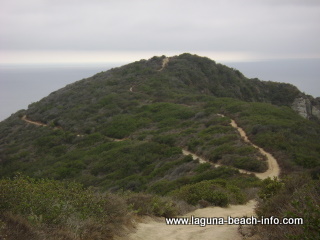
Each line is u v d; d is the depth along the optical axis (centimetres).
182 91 4816
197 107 3753
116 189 1920
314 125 2706
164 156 2411
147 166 2328
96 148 2928
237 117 3111
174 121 3359
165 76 5319
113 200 616
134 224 614
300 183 559
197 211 841
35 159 3111
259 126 2519
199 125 3030
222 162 1975
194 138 2608
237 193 1038
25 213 445
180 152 2386
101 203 571
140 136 3052
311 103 5822
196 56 6469
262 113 3162
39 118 4475
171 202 820
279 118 2942
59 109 4538
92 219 512
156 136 2880
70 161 2750
